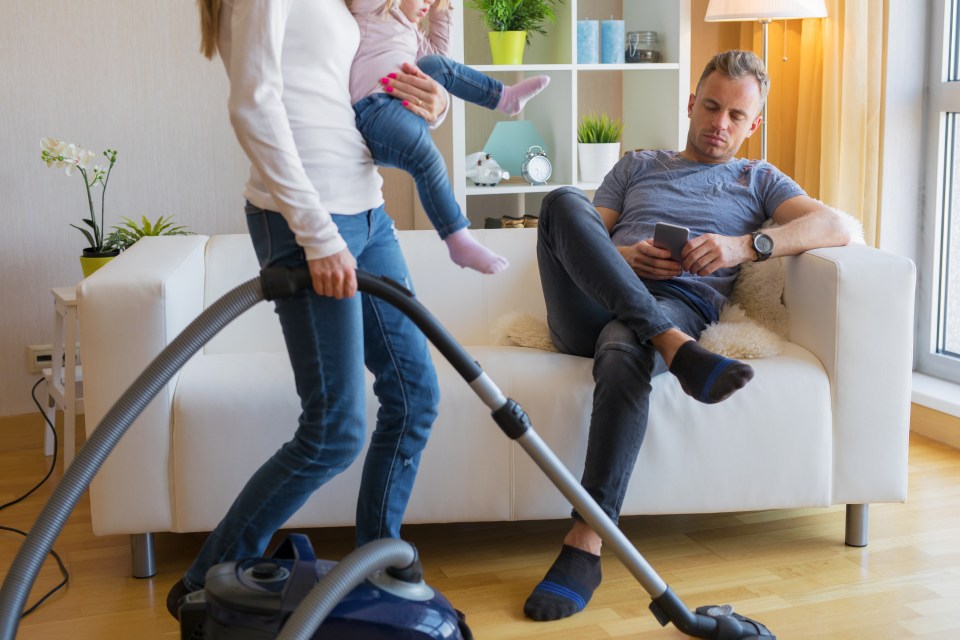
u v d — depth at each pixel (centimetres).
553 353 238
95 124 331
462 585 217
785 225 238
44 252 332
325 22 156
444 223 166
